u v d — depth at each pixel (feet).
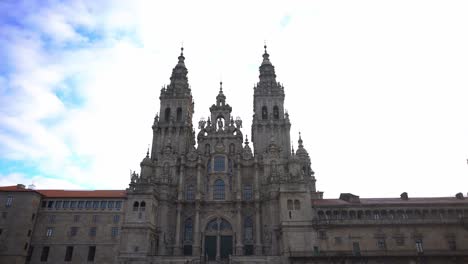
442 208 235.81
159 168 287.69
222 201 274.77
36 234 250.98
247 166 290.35
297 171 273.13
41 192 274.57
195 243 257.34
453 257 217.36
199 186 278.26
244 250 261.85
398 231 231.50
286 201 247.70
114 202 259.80
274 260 229.86
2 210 249.55
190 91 343.67
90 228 251.80
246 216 273.33
